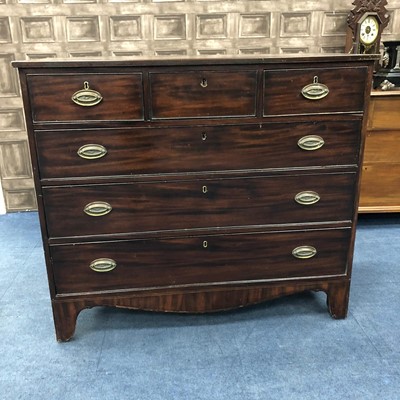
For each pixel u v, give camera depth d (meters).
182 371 1.44
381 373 1.42
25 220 2.67
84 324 1.69
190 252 1.55
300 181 1.52
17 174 2.71
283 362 1.47
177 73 1.35
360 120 1.48
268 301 1.83
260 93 1.40
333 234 1.60
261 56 1.42
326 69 1.40
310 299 1.85
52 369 1.45
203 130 1.42
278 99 1.42
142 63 1.32
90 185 1.43
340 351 1.52
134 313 1.76
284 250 1.60
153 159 1.43
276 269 1.62
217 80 1.37
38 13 2.43
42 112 1.34
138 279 1.56
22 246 2.33
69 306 1.55
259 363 1.47
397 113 2.29
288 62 1.37
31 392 1.35
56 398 1.33
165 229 1.52
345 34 2.57
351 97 1.44
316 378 1.40
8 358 1.50
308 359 1.49
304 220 1.57
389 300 1.83
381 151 2.36
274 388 1.36
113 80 1.34
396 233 2.47
